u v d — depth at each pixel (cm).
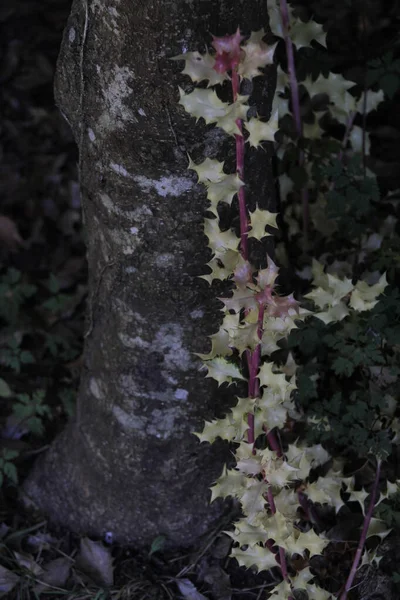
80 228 214
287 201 172
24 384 187
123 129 134
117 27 128
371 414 152
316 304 149
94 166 140
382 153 195
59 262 210
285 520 139
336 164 161
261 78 135
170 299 144
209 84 122
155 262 142
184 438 156
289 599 146
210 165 127
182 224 139
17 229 212
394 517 150
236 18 128
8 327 194
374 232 170
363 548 151
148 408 154
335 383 162
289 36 158
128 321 148
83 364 162
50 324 196
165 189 136
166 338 148
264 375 135
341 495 161
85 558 163
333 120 180
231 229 132
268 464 136
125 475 160
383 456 149
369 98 169
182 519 164
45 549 167
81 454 165
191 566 162
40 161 224
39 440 181
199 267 142
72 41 134
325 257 170
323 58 167
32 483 173
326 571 154
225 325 132
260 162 140
